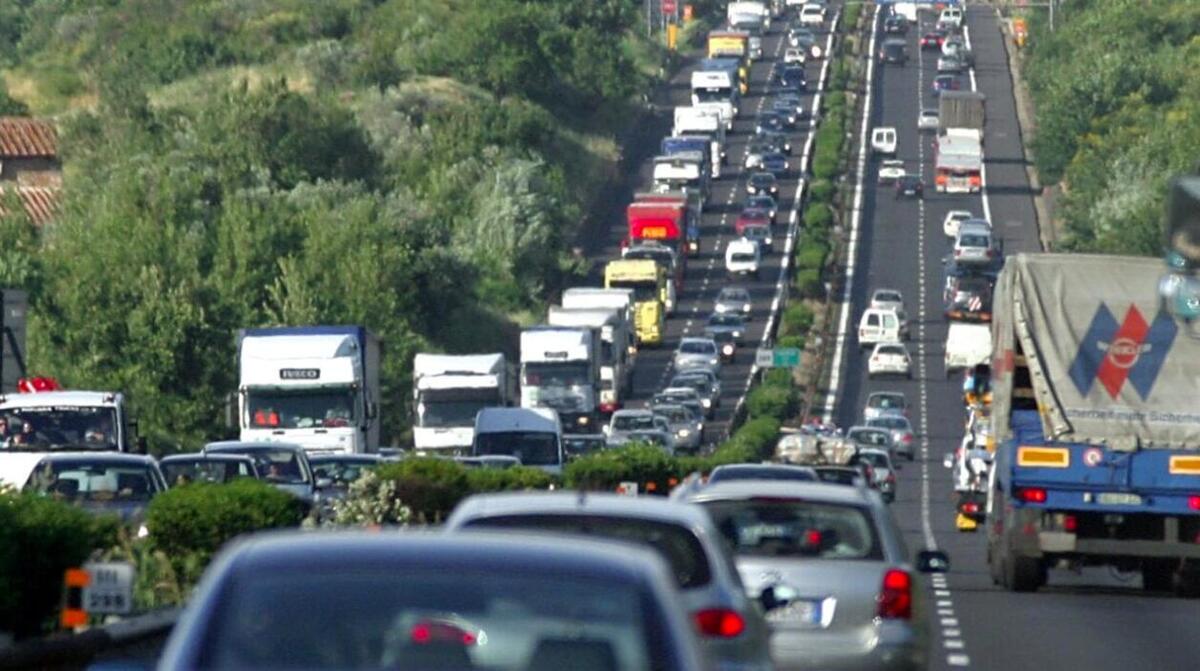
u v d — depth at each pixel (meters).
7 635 48.47
